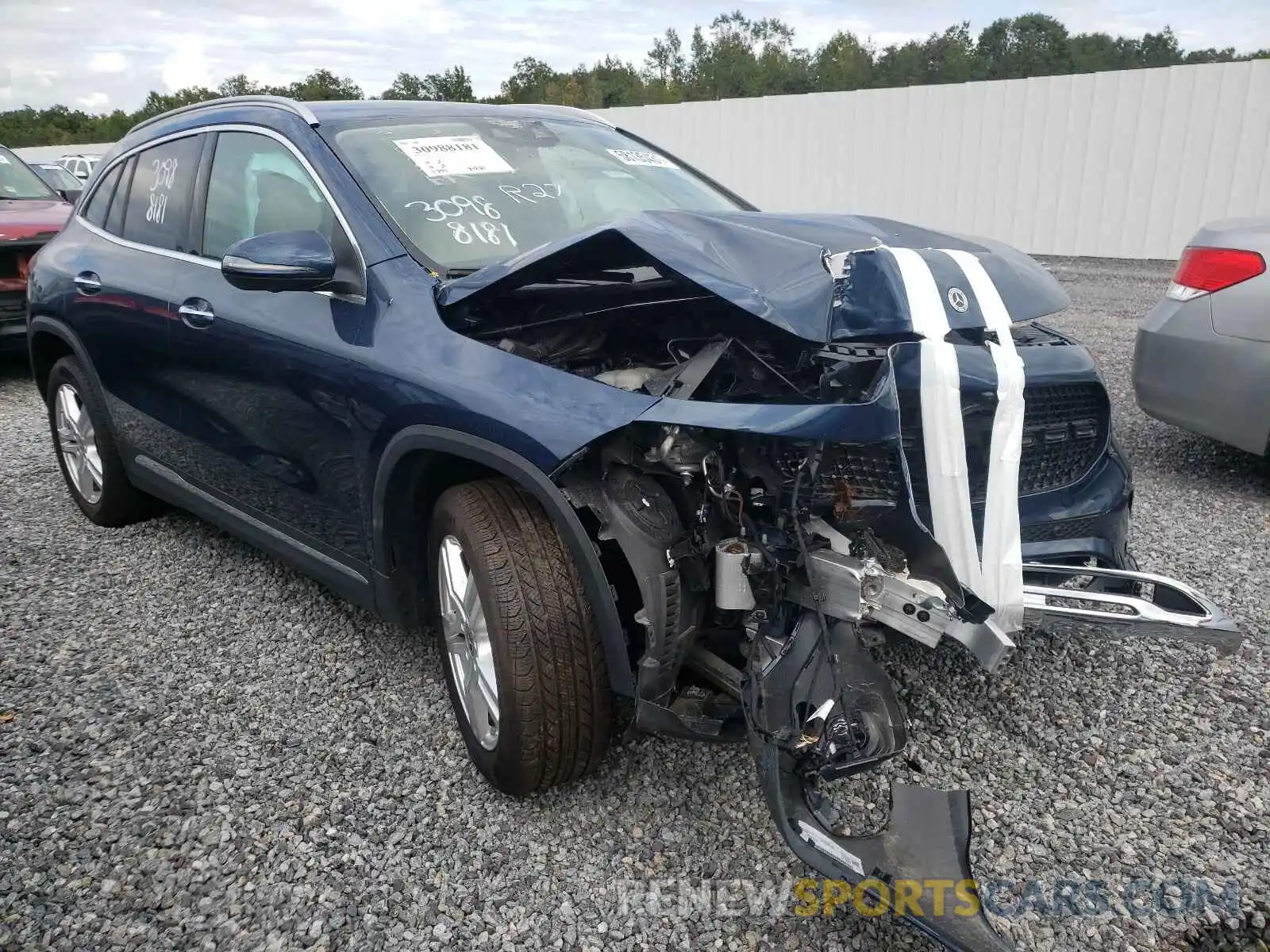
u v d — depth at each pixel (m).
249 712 2.93
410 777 2.60
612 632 2.21
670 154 4.05
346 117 3.24
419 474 2.60
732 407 2.01
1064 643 3.28
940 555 2.08
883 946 2.02
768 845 2.32
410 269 2.69
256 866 2.27
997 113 14.16
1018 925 2.07
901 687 3.01
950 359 2.09
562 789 2.53
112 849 2.33
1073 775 2.58
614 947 2.03
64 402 4.46
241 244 2.66
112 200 4.20
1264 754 2.66
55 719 2.90
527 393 2.24
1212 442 5.65
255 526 3.42
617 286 2.65
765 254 2.26
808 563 2.08
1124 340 8.00
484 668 2.42
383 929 2.08
